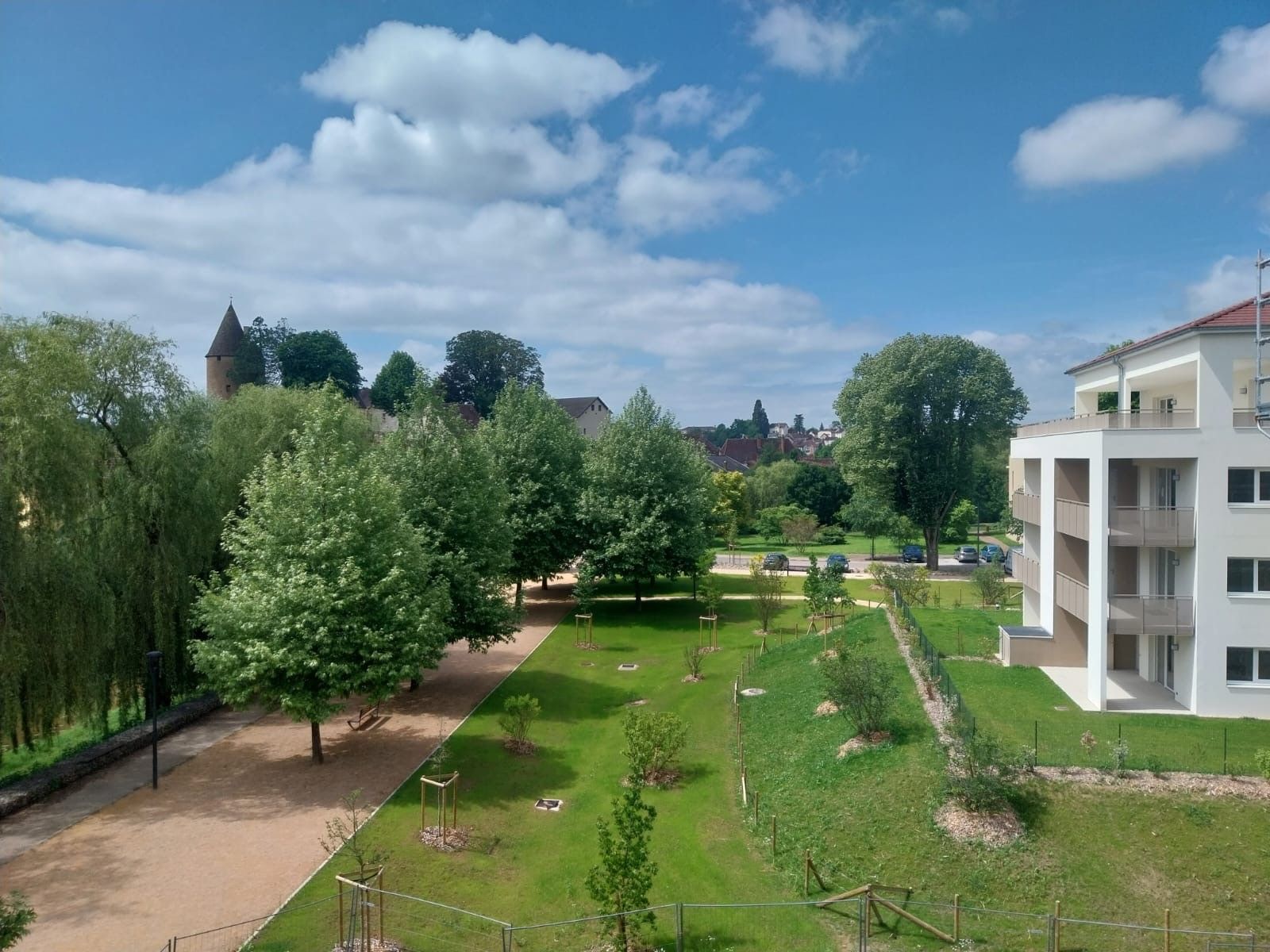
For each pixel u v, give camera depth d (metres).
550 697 31.17
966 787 17.23
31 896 16.20
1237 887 15.19
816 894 16.53
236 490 33.62
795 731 25.00
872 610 39.75
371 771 23.05
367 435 42.22
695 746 25.91
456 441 33.69
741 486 83.81
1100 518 23.75
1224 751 19.69
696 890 17.02
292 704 21.25
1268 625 22.78
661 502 46.81
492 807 21.05
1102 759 19.00
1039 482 33.81
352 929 13.92
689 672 34.88
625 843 14.45
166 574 27.41
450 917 15.87
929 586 47.91
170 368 29.30
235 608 21.66
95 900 16.06
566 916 16.12
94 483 25.84
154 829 19.28
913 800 18.30
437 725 27.31
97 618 24.11
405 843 18.61
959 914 14.92
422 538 26.95
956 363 59.66
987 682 26.73
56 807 20.58
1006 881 15.73
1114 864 15.88
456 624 30.97
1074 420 26.73
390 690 22.77
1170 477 25.98
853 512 74.75
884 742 21.31
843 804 19.25
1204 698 23.08
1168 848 16.14
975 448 62.59
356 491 24.42
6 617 21.64
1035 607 34.19
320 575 22.61
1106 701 24.20
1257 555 22.77
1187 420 23.62
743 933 15.33
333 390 39.09
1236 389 25.28
